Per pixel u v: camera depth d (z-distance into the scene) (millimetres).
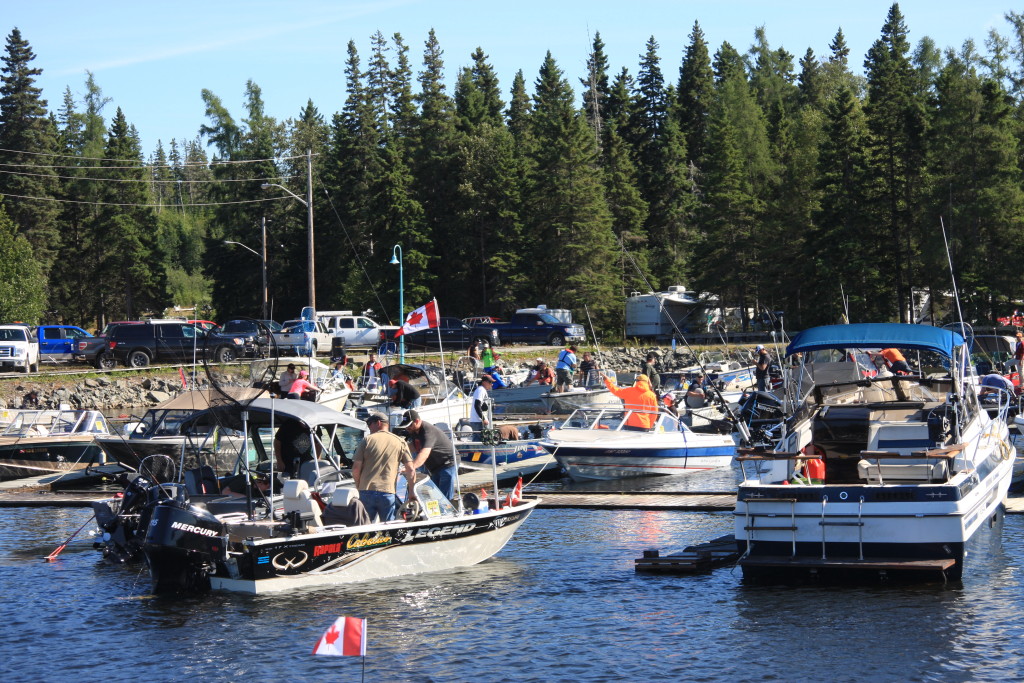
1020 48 117500
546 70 168375
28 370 79500
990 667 14805
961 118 101938
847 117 111875
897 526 19062
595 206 121062
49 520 29031
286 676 15023
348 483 23047
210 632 17156
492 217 127875
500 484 35312
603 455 36062
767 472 21859
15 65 138500
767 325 117312
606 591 19875
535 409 60344
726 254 119062
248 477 19484
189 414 33750
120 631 17281
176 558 19391
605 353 99062
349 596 19438
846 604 18438
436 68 139750
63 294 140875
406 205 124062
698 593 19578
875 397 25172
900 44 162500
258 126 171125
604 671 15070
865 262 105812
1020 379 49250
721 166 124500
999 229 101250
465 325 99625
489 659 15719
